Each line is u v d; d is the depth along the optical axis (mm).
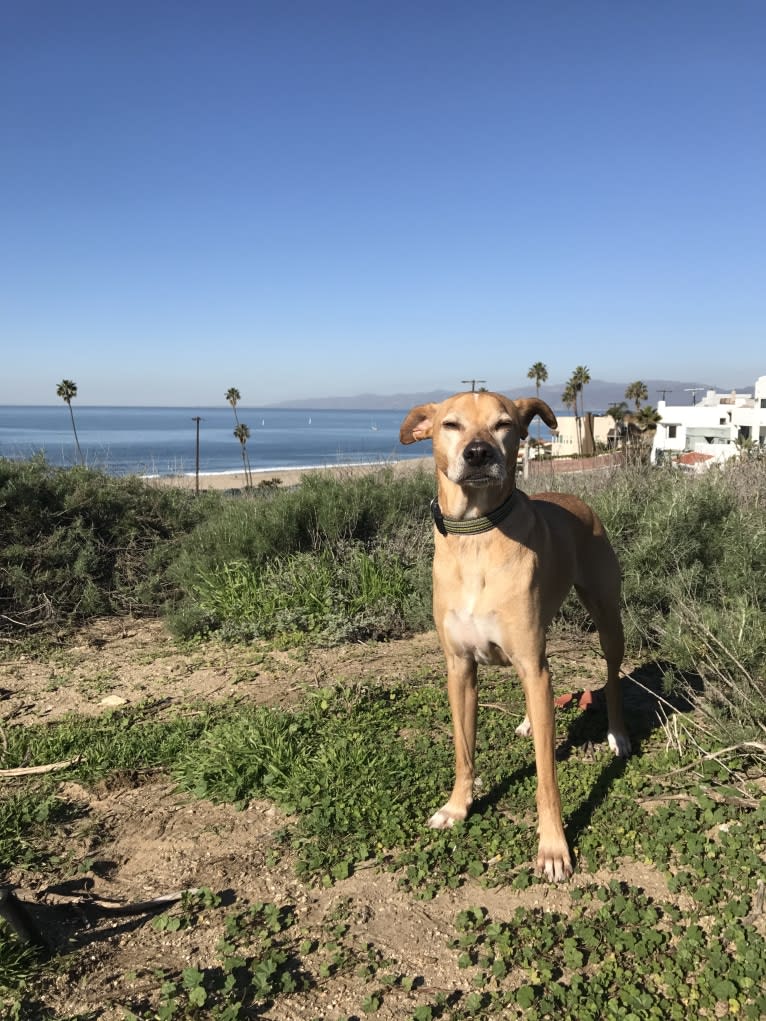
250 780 1370
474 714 1249
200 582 2617
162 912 1058
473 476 1106
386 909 1045
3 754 1502
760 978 883
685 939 943
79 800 1359
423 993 904
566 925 993
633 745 1460
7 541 2691
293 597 2418
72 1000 910
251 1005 895
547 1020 849
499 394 1238
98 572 2760
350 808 1263
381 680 1860
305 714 1612
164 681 1943
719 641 1545
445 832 1206
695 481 2814
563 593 1299
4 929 984
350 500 2926
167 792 1375
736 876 1054
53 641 2301
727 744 1395
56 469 3096
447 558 1194
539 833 1138
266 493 3510
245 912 1048
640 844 1151
